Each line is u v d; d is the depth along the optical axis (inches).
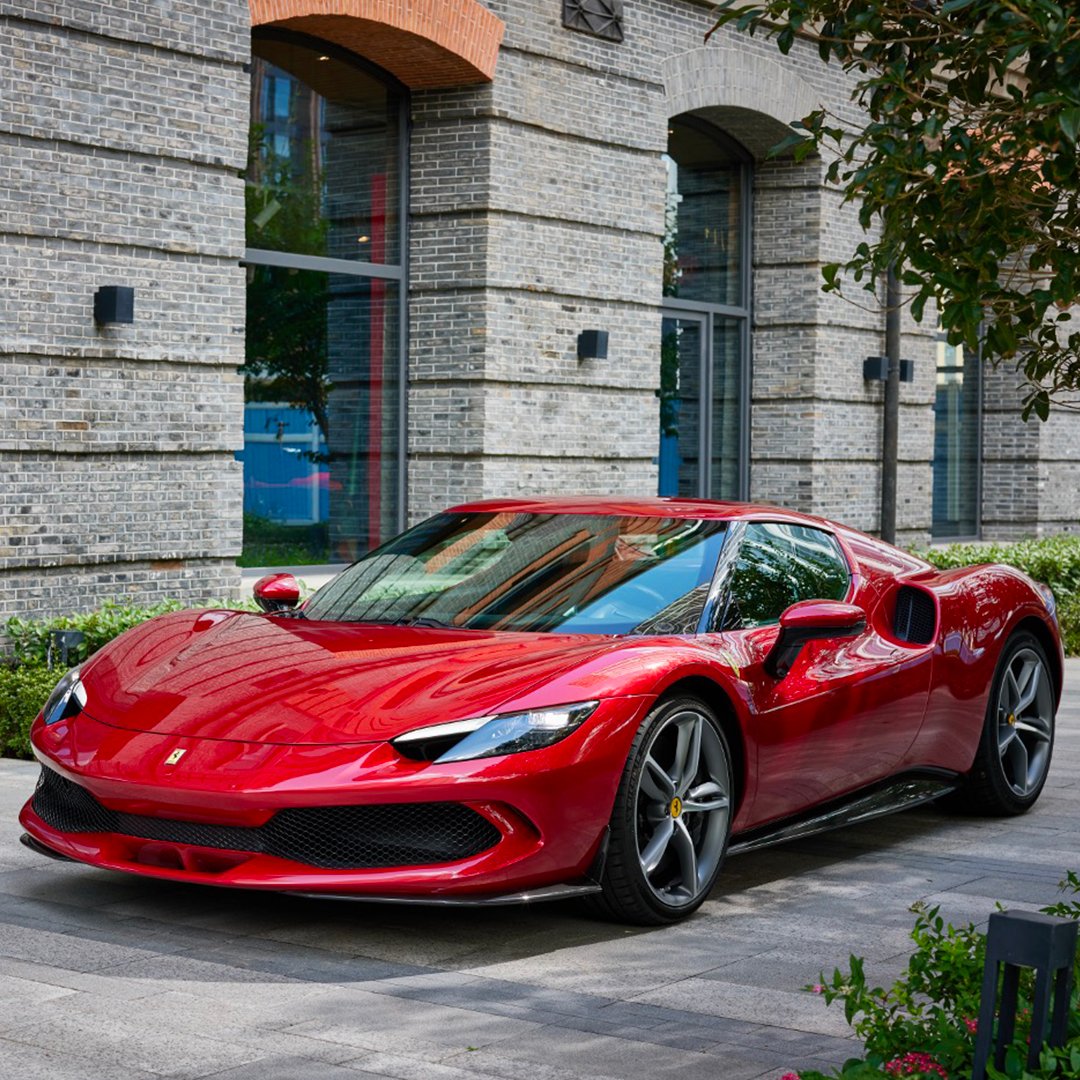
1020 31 139.4
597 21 466.0
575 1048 141.6
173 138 354.9
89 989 156.0
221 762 170.9
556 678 177.6
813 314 566.9
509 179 442.6
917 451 613.0
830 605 200.8
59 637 307.6
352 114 441.7
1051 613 266.1
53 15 330.6
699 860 192.9
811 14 159.9
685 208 554.3
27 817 194.4
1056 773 300.4
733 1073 135.7
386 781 165.5
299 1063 135.9
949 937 129.2
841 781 218.8
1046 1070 99.9
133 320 347.9
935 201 154.7
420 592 214.8
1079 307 683.4
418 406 452.1
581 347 465.4
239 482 374.0
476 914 188.1
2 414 327.0
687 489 560.4
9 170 326.0
